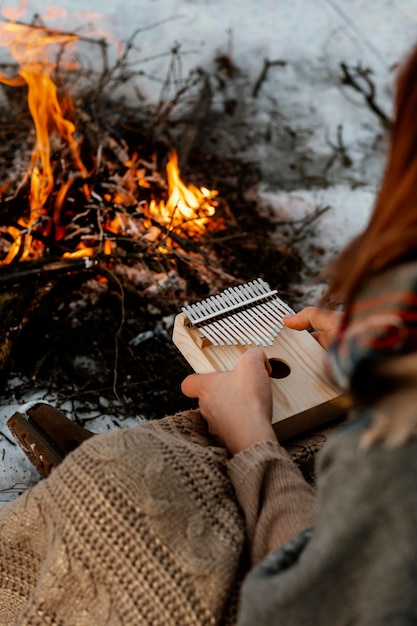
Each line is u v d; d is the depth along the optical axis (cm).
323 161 309
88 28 351
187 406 221
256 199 290
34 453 162
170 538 109
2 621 133
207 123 320
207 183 293
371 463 69
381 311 68
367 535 70
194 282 254
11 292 221
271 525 110
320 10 374
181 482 114
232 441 129
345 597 74
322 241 278
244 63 348
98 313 240
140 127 306
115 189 255
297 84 341
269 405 134
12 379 225
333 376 73
